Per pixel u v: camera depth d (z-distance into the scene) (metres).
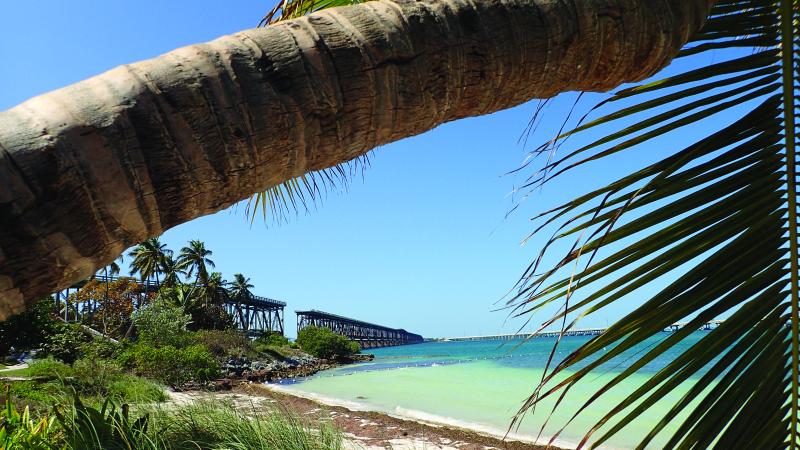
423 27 1.00
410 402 17.81
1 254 0.67
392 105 0.97
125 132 0.76
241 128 0.83
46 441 4.46
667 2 1.21
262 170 0.88
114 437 4.77
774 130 1.53
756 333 1.47
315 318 79.38
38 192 0.69
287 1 2.41
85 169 0.72
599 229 1.29
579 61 1.15
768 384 1.48
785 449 1.52
